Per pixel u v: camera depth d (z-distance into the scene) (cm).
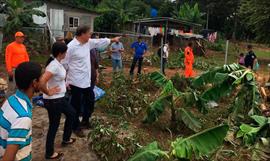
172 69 2045
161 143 682
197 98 746
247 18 3031
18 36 805
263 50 4459
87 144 643
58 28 2706
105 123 716
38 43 2147
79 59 623
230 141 687
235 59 2981
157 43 3259
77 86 634
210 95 755
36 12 2369
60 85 541
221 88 755
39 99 891
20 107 293
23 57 818
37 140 654
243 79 783
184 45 3253
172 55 2784
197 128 718
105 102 900
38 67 309
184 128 758
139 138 678
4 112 294
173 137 721
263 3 2681
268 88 1120
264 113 830
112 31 3819
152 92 1108
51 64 521
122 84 1060
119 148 588
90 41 671
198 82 789
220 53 3512
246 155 634
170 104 743
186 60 1381
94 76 711
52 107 539
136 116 842
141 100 908
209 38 4291
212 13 6350
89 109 703
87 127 716
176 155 462
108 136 618
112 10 3891
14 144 280
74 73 629
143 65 2084
